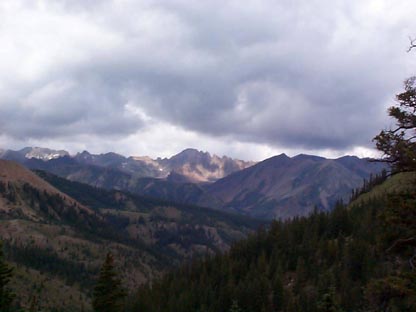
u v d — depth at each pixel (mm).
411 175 21781
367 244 122812
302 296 115125
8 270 57594
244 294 124625
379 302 20344
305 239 155125
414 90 21828
